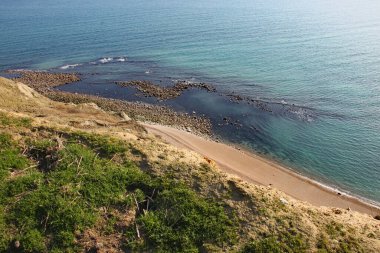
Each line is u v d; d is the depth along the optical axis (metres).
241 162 38.22
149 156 24.27
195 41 87.44
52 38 94.50
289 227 19.77
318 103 52.75
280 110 50.88
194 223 19.28
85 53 81.44
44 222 18.86
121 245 18.31
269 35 89.81
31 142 24.36
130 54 79.62
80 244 18.17
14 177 21.44
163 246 18.19
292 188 34.56
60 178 21.42
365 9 118.00
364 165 38.84
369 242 19.92
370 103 52.00
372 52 73.00
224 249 18.20
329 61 69.12
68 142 24.89
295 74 63.62
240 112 50.50
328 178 36.91
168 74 66.31
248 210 20.55
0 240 17.80
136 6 144.50
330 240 19.44
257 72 65.44
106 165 22.95
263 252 18.09
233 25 102.38
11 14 133.62
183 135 43.03
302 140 43.50
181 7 137.62
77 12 134.00
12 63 75.56
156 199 20.91
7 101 36.59
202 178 22.56
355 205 32.88
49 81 63.97
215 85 60.31
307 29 94.06
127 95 56.94
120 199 20.56
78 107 39.19
